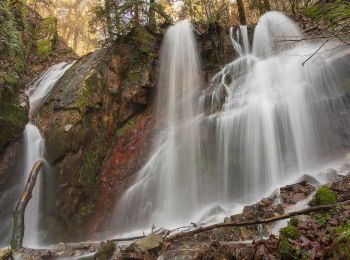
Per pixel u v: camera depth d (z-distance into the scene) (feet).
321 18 34.17
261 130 25.48
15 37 33.35
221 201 25.20
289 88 26.73
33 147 27.09
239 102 28.22
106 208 27.04
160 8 38.99
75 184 25.79
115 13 35.12
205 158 27.32
